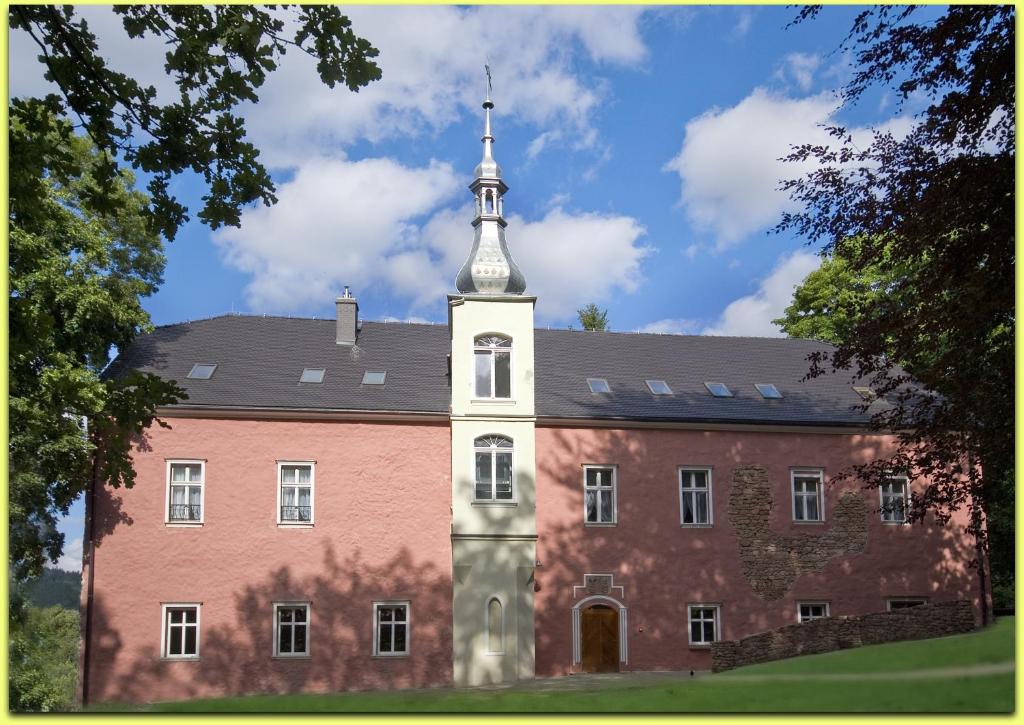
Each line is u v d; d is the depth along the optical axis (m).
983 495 21.75
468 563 28.12
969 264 19.64
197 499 28.30
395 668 27.80
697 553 29.92
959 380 20.44
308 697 18.48
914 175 20.23
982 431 20.39
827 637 22.22
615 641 28.95
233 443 28.61
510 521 28.48
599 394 31.66
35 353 16.45
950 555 31.16
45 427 20.58
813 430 31.25
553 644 28.59
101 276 29.70
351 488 28.78
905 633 22.45
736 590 29.89
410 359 32.59
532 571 28.22
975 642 17.59
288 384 30.25
